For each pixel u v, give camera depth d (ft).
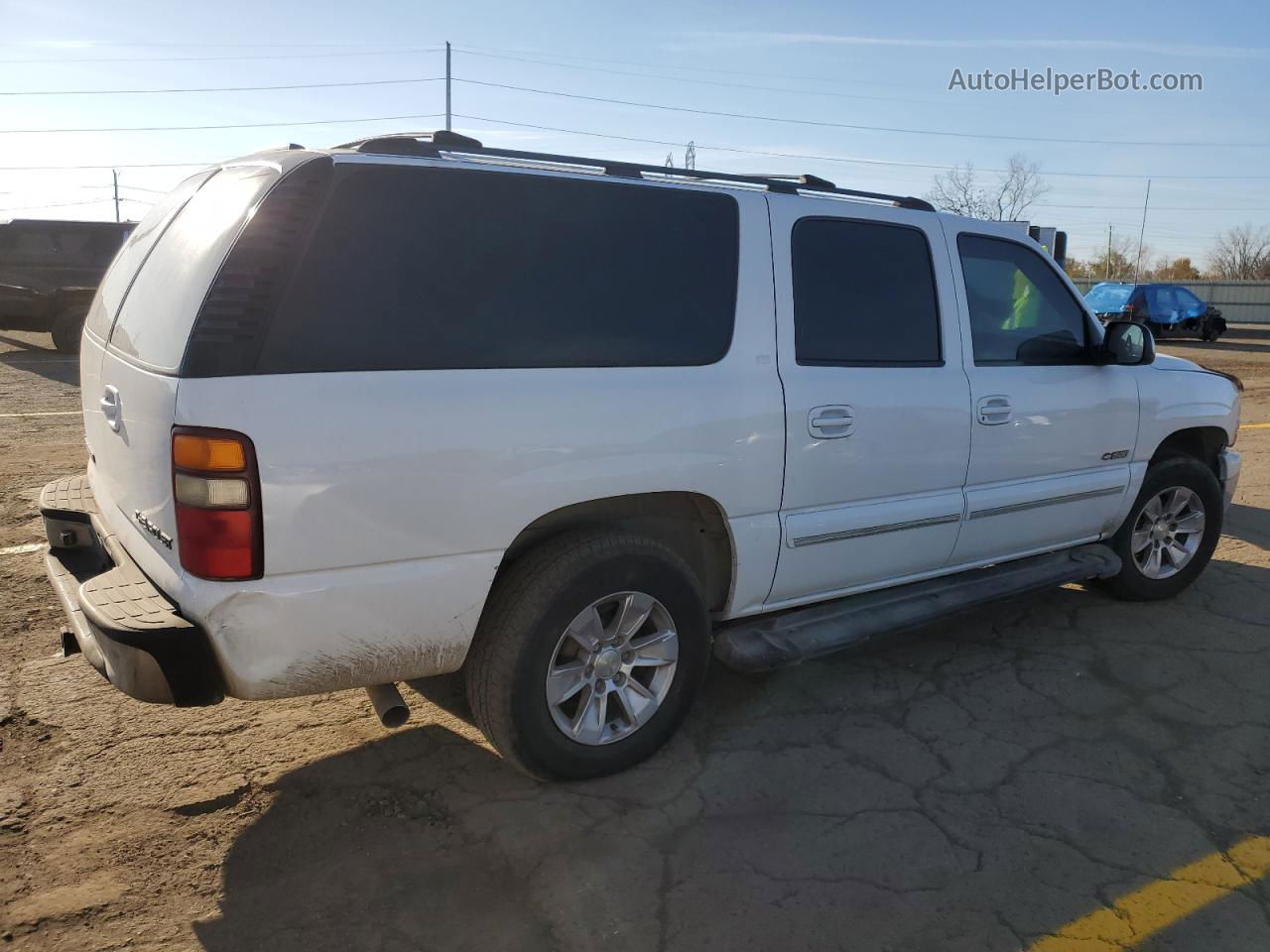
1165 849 9.53
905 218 12.73
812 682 13.25
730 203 11.16
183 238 9.55
